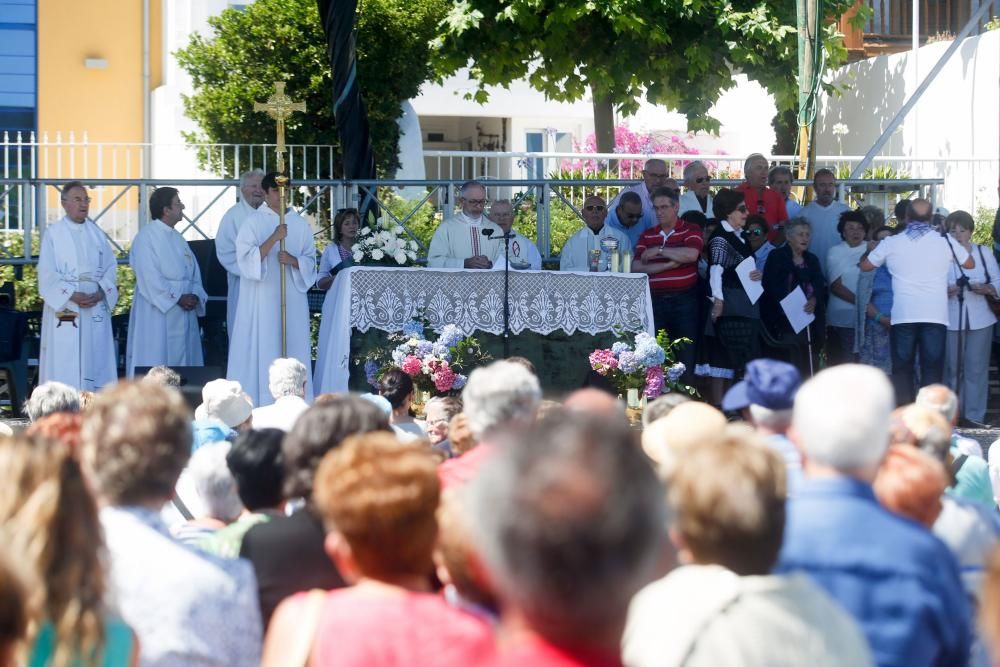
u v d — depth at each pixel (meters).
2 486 4.87
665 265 18.30
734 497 4.83
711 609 4.64
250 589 6.00
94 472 5.95
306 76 28.47
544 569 3.83
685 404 7.57
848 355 20.41
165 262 19.44
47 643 4.73
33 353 20.89
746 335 18.16
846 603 5.60
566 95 29.83
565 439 3.96
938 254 18.81
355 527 4.94
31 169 26.06
